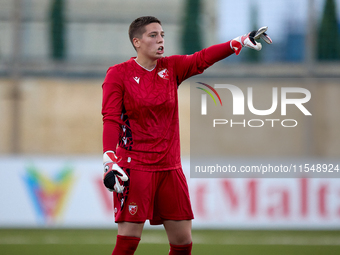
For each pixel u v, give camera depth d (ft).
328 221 74.79
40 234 69.72
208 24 123.34
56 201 76.02
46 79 120.67
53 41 124.36
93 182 76.07
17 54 116.57
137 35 31.63
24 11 123.54
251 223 75.05
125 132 31.89
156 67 32.58
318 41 116.88
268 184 75.51
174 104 32.50
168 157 32.09
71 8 124.98
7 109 117.70
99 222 75.51
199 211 75.31
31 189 76.28
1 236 67.87
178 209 32.27
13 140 116.78
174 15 124.26
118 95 31.27
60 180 76.28
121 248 31.78
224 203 75.46
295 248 59.16
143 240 64.28
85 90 121.80
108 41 125.59
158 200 32.48
